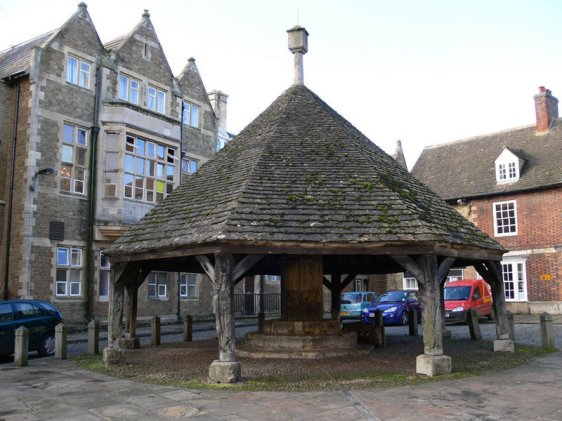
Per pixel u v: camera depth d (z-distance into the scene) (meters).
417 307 23.16
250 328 21.52
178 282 22.98
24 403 7.43
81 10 20.58
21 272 17.75
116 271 10.77
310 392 7.60
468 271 29.06
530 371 9.30
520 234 26.75
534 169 27.19
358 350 11.13
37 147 18.45
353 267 15.20
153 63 23.23
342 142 11.56
